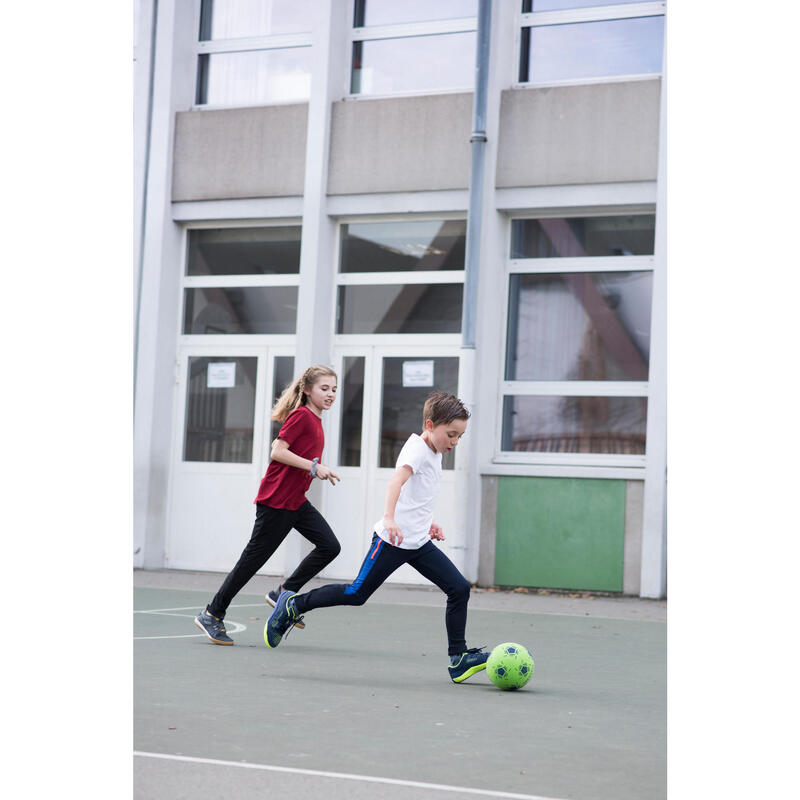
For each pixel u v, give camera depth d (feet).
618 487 47.26
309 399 30.50
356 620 36.42
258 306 55.57
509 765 15.92
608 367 49.67
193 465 55.57
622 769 15.93
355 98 54.08
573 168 48.88
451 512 50.80
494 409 50.62
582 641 32.35
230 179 54.60
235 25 56.49
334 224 53.72
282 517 29.73
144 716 18.88
